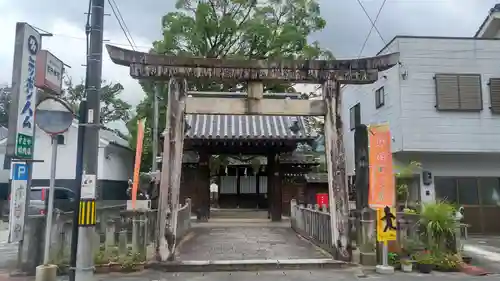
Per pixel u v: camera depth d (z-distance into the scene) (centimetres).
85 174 767
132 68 970
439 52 1650
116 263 912
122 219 1024
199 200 1962
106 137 2534
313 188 2180
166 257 955
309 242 1296
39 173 2372
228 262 947
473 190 1725
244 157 2334
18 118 873
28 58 915
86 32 820
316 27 2412
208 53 2256
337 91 1036
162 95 2422
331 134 1030
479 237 1639
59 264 885
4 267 990
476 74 1645
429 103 1623
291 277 873
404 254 1013
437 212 1016
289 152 2067
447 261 948
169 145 981
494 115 1631
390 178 944
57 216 906
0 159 2503
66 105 797
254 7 2319
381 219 938
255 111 1024
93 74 797
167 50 2156
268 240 1344
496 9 1805
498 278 884
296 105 1039
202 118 2086
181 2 2252
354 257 1017
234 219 2084
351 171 2217
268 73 1012
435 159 1725
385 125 957
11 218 848
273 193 1983
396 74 1642
